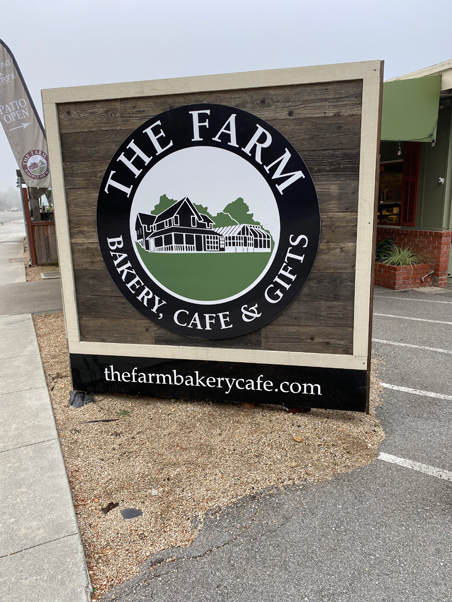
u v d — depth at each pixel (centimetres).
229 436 335
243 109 325
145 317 374
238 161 333
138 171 350
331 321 342
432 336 566
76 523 245
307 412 372
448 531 238
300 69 310
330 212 326
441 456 309
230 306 355
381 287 872
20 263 1342
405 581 208
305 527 243
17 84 887
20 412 373
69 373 459
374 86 302
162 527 246
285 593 203
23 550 226
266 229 338
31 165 925
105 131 351
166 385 382
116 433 343
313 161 321
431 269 860
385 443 326
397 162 925
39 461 302
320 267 335
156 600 201
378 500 264
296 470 294
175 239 354
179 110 334
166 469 297
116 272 370
